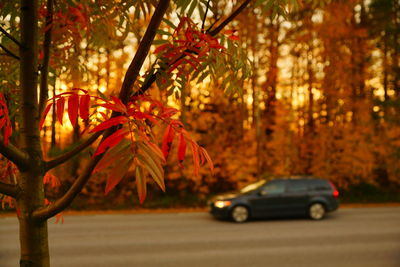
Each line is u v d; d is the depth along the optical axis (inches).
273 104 710.5
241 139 715.4
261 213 441.1
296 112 740.7
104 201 606.9
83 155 457.7
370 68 852.0
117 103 39.7
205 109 662.5
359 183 775.1
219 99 639.1
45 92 55.8
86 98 38.9
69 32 65.9
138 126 37.2
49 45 56.2
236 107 716.7
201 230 387.5
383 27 880.9
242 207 441.7
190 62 51.8
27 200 50.4
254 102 695.1
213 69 62.3
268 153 730.2
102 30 76.5
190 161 587.2
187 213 528.4
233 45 58.7
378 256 283.9
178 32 52.3
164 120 39.8
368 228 397.7
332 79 746.2
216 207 446.0
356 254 289.4
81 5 58.1
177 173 606.5
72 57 78.0
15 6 65.2
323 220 451.8
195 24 52.4
